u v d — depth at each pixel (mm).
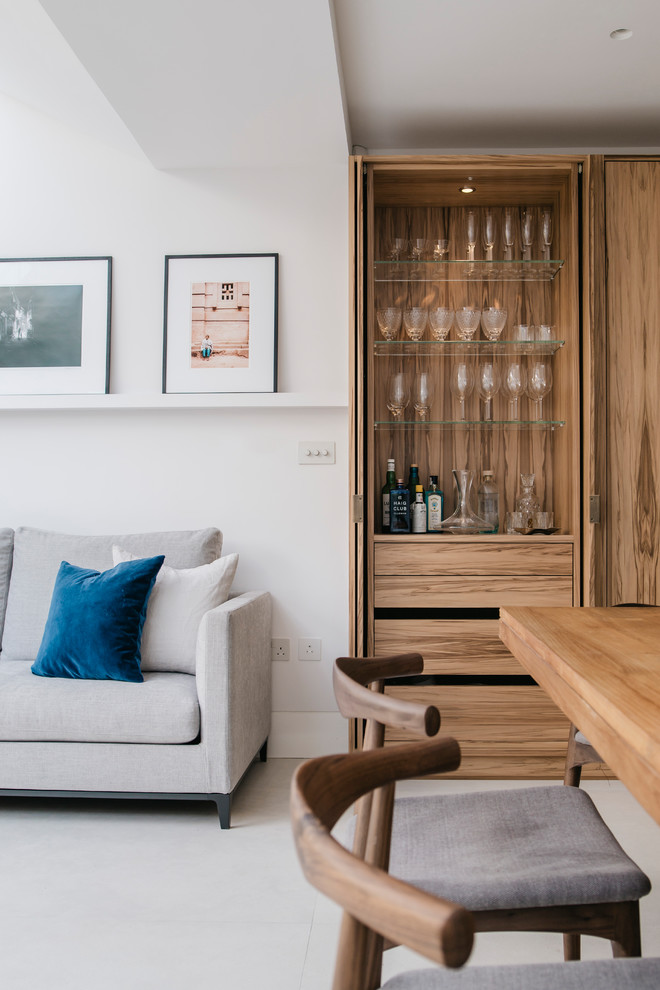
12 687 2588
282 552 3389
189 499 3418
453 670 3031
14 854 2359
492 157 3041
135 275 3453
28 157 3488
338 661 1327
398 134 3332
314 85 2711
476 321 3145
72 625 2707
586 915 1129
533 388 3213
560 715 3012
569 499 3139
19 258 3467
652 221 3059
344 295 3398
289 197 3418
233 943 1860
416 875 1161
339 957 704
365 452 3080
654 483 3037
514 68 2809
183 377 3395
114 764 2541
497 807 1441
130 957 1798
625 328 3043
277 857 2334
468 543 3041
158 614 2869
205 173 3438
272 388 3375
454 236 3410
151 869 2254
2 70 3127
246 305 3400
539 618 1870
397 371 3375
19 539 3211
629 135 3355
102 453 3443
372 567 3049
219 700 2523
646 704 1035
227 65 2580
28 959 1788
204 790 2531
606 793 2867
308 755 3340
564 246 3221
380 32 2578
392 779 813
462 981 882
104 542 3170
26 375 3453
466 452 3367
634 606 2076
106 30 2373
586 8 2455
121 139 3318
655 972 900
